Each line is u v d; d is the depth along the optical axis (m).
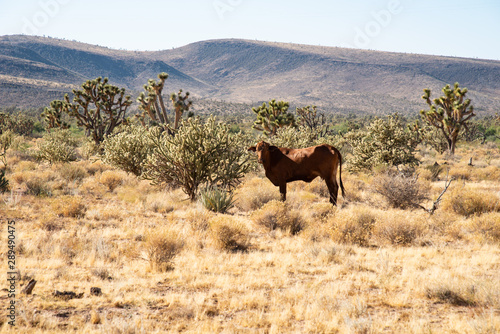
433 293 5.43
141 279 5.90
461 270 6.43
